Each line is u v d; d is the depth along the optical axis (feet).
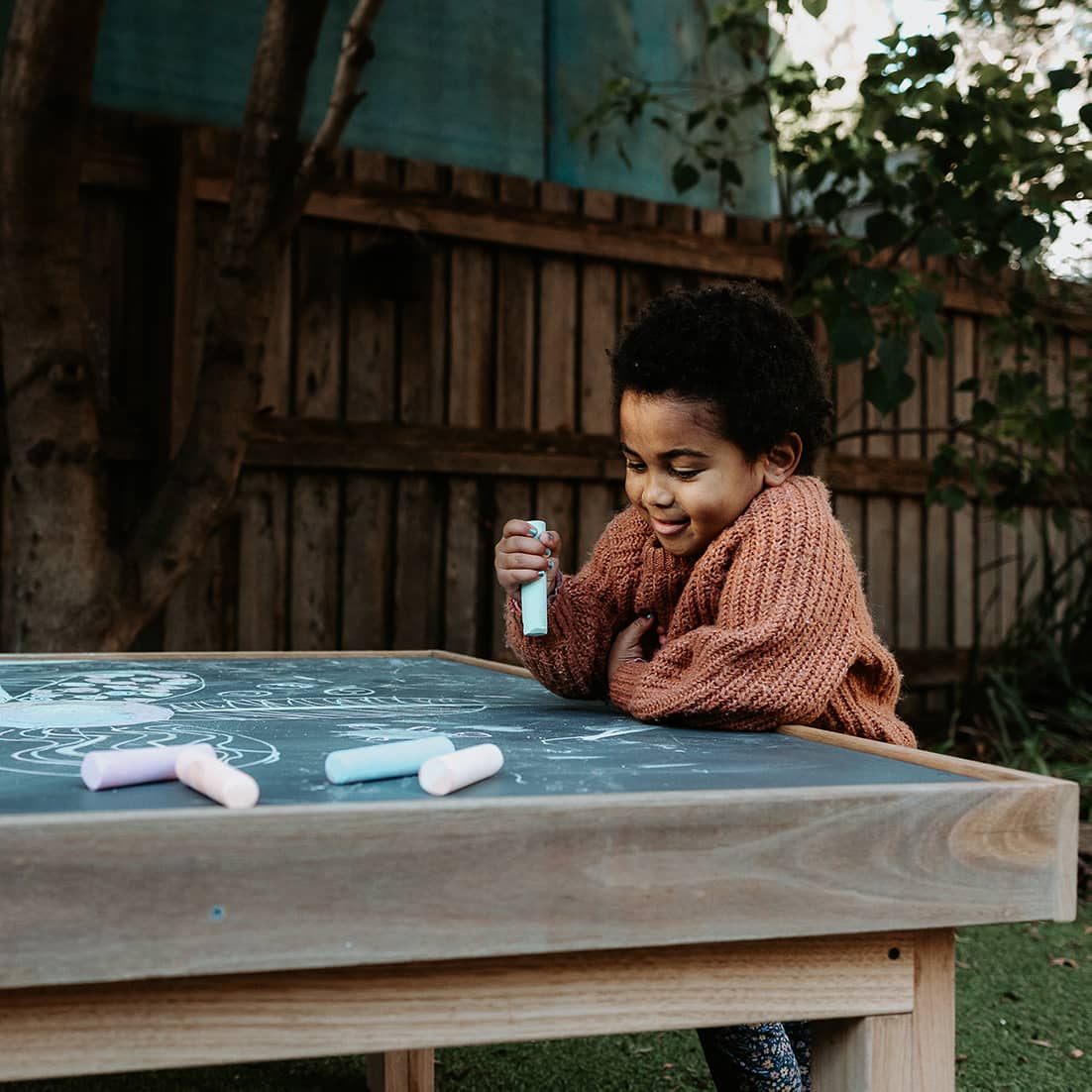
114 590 10.14
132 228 12.96
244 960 2.62
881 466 17.43
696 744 4.10
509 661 15.03
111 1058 2.69
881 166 11.91
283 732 4.21
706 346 4.61
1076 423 13.04
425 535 14.58
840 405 17.26
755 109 17.11
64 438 9.96
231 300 10.57
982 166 10.58
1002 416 13.89
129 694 5.45
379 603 14.29
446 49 14.96
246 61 13.92
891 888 3.13
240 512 13.44
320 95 14.34
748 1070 4.46
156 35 13.43
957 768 3.54
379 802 2.82
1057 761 15.33
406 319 14.35
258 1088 6.89
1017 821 3.25
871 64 11.03
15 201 9.65
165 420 12.64
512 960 2.98
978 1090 6.82
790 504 4.72
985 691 16.85
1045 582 17.35
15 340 9.96
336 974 2.84
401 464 14.19
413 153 14.85
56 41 9.17
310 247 13.80
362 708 5.05
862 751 3.95
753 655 4.38
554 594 5.42
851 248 10.94
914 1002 3.35
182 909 2.58
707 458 4.70
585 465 15.31
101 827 2.53
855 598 4.72
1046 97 11.02
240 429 10.73
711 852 2.97
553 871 2.85
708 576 4.82
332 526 14.03
